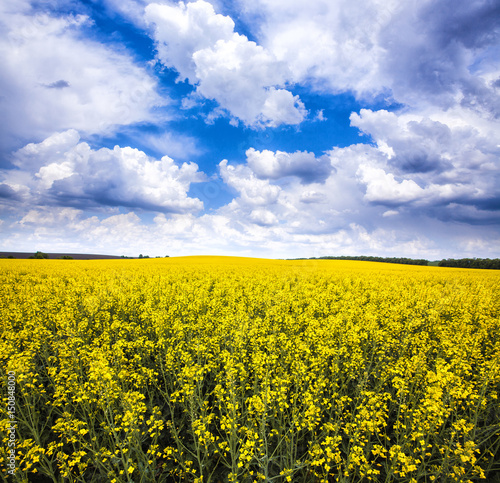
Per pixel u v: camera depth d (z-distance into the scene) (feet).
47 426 19.71
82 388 17.99
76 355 22.79
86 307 39.06
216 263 138.62
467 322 33.86
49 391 23.57
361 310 37.14
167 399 21.66
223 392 17.69
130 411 15.16
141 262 143.84
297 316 34.81
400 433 16.85
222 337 28.32
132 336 30.60
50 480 16.37
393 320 34.65
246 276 73.92
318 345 24.43
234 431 14.90
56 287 54.44
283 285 63.00
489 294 49.90
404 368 20.93
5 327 29.81
